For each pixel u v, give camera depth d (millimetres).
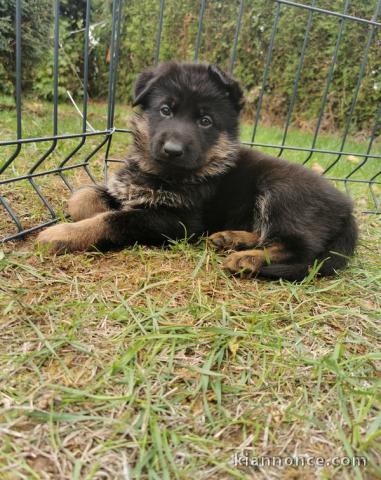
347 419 223
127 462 193
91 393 225
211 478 190
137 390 228
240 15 499
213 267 364
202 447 203
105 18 1435
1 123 822
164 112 422
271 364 259
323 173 606
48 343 252
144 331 271
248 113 1426
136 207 409
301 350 275
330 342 290
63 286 313
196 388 236
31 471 182
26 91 1349
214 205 433
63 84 1504
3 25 971
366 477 199
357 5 1167
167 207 406
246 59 1397
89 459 192
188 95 414
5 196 451
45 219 416
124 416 214
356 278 386
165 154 391
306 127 1333
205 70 431
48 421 206
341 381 248
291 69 1314
